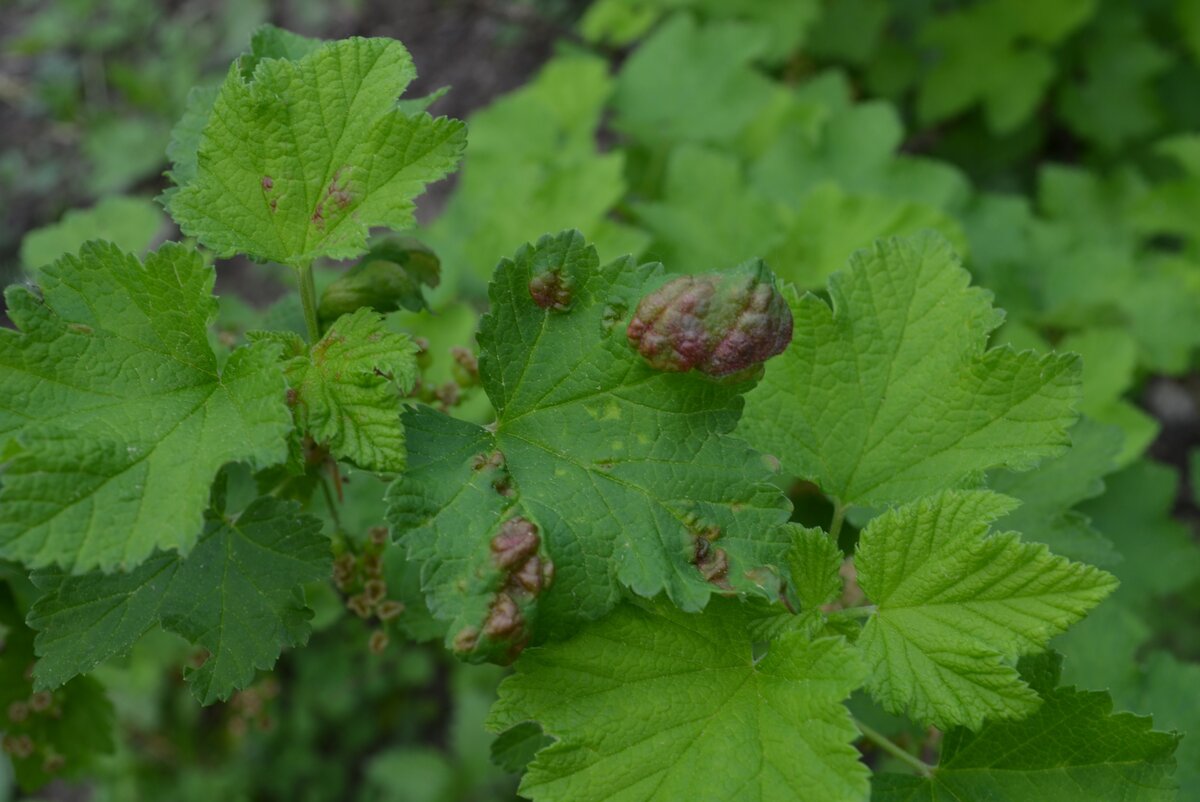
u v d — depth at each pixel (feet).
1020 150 2.91
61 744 1.40
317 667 2.40
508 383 1.09
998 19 2.71
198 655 1.35
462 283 1.76
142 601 1.13
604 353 1.09
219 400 1.06
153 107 3.41
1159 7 2.92
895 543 1.08
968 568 1.06
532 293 1.09
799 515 1.38
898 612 1.09
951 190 2.05
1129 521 1.65
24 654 1.35
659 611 1.08
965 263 1.67
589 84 2.11
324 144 1.10
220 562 1.14
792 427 1.18
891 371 1.17
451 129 1.10
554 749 1.06
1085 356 1.73
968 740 1.14
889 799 1.14
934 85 2.76
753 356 1.05
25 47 3.57
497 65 3.40
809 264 1.69
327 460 1.25
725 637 1.08
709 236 1.73
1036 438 1.13
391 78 1.10
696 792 1.05
